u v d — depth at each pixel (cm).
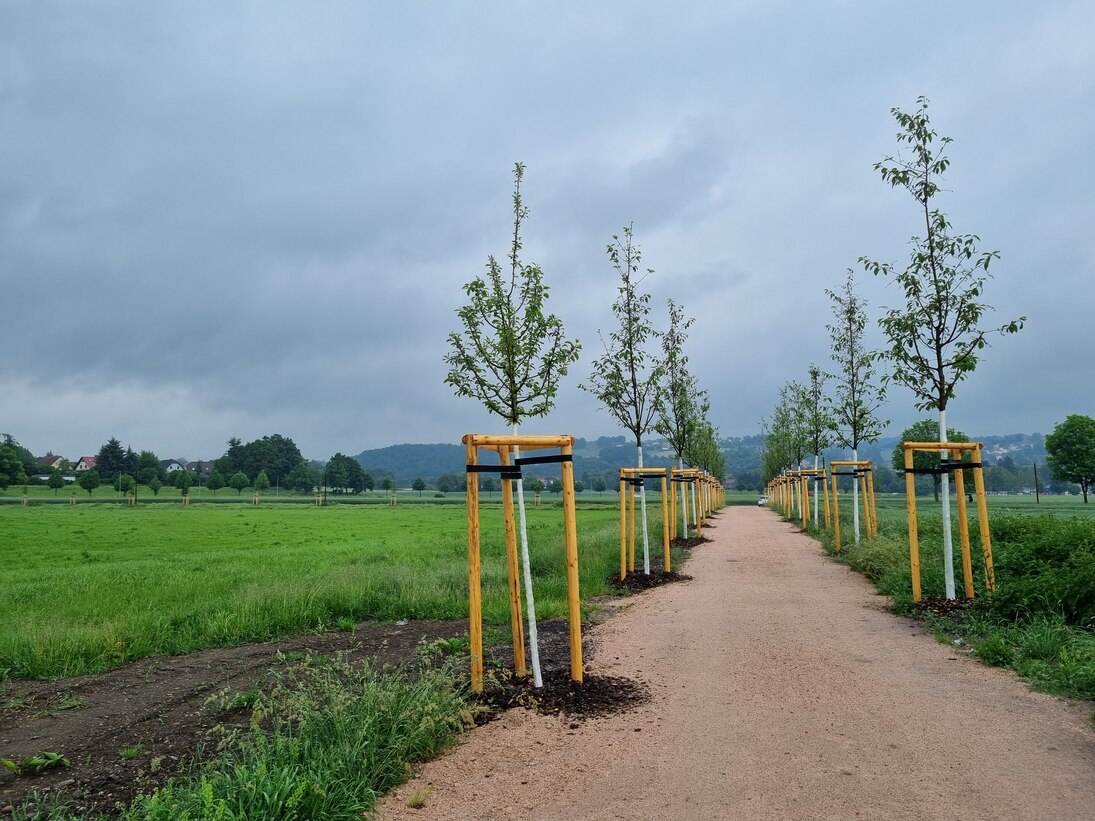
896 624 970
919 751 515
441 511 6266
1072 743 521
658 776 489
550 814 438
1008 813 416
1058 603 855
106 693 798
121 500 8581
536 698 654
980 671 727
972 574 1078
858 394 2116
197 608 1251
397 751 512
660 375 1608
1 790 530
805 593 1250
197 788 468
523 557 709
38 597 1459
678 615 1079
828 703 632
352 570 1630
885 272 1116
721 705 637
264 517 5103
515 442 682
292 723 636
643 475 1550
